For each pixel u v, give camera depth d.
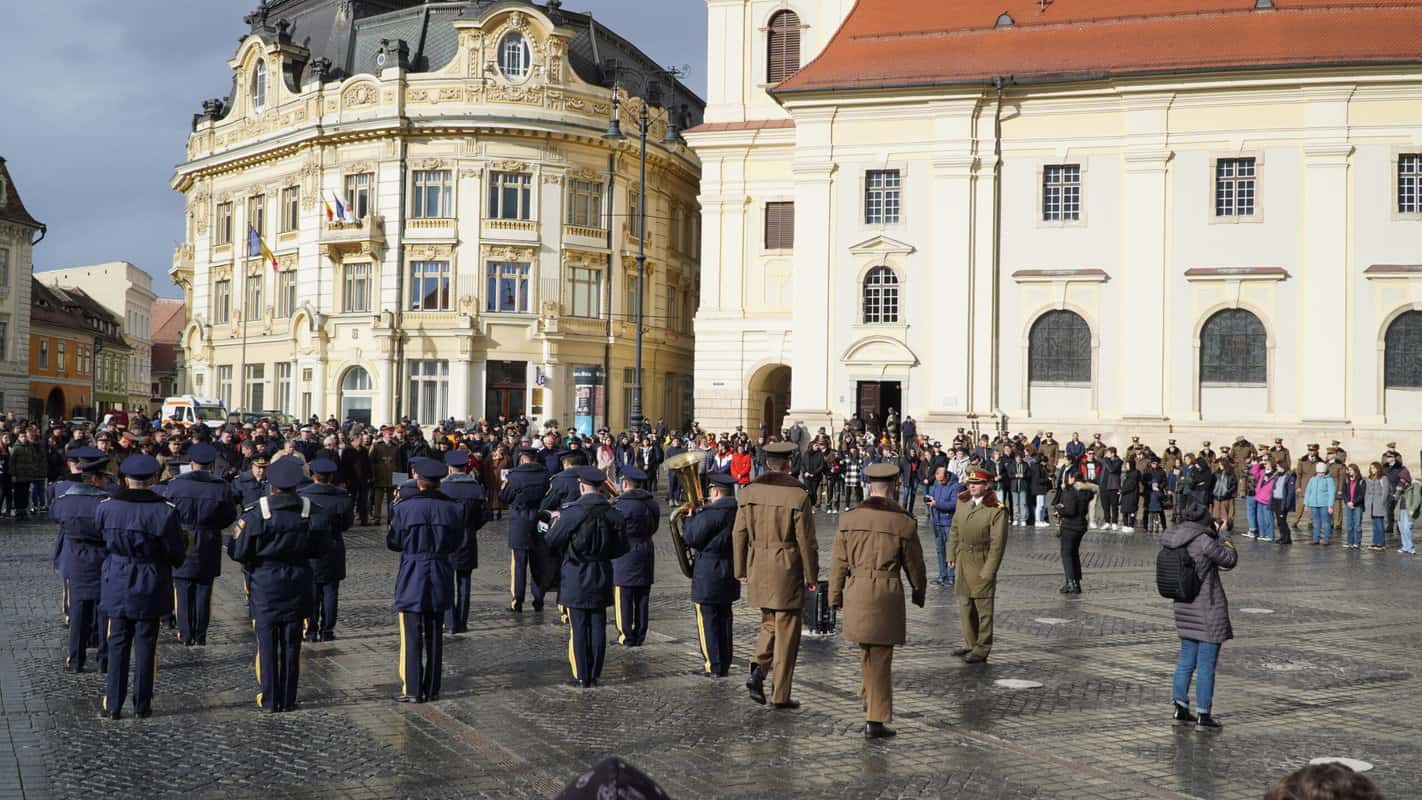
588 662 11.78
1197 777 8.87
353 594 17.77
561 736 9.88
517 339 60.44
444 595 11.09
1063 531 18.67
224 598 17.36
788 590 10.88
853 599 9.91
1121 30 43.81
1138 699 11.39
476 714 10.62
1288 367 41.56
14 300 74.75
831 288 45.34
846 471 35.84
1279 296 41.62
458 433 38.88
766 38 50.31
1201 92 42.12
